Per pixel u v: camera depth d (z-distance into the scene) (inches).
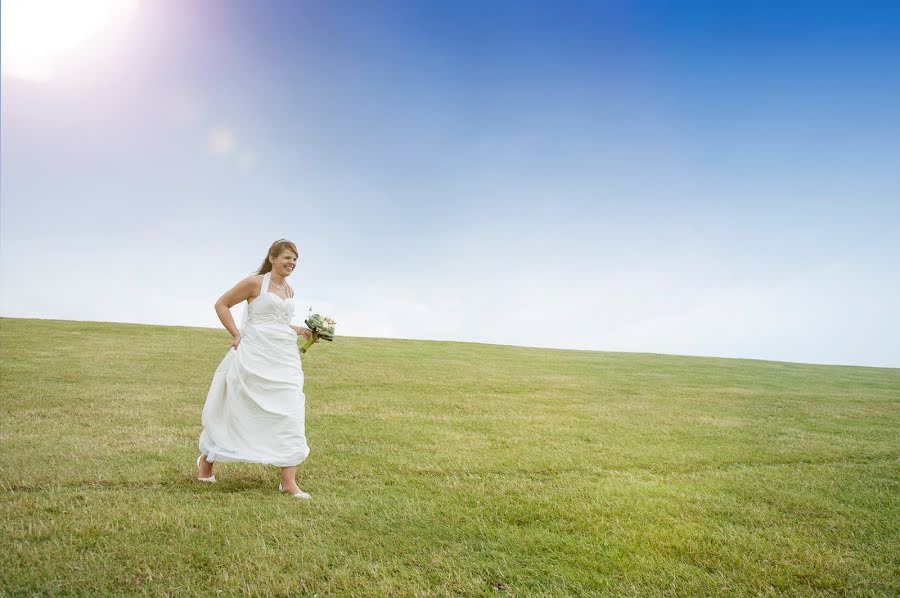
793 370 874.8
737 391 599.8
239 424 200.4
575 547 158.9
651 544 163.6
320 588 128.6
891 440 357.7
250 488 207.8
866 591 139.9
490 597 128.6
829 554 161.3
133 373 504.1
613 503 200.5
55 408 352.2
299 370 210.2
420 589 129.6
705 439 339.3
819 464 282.0
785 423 414.0
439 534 165.2
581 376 681.0
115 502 181.5
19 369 486.0
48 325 823.7
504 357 872.3
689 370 805.2
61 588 124.2
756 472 259.6
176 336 813.2
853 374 852.6
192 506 179.5
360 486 214.4
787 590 139.2
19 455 242.5
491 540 162.7
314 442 291.0
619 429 360.5
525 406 445.4
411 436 313.0
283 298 210.2
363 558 146.4
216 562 139.3
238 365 201.8
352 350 815.7
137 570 133.6
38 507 175.0
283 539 154.9
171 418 338.3
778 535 175.5
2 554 139.3
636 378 686.5
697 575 144.5
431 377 596.4
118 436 286.8
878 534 180.1
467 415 393.1
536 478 235.6
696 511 196.7
